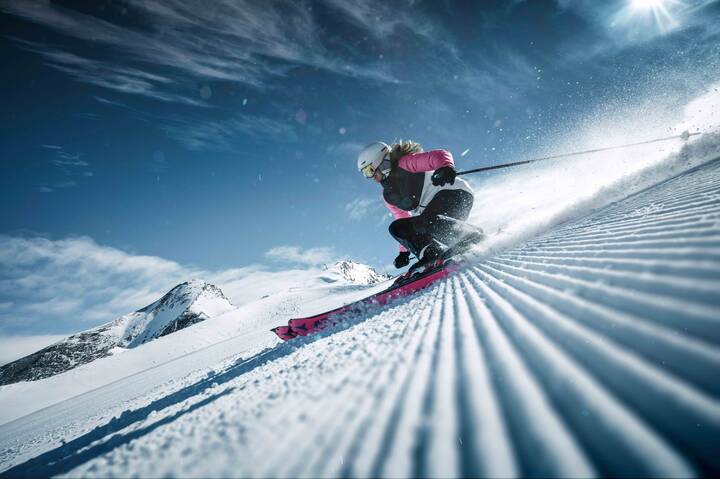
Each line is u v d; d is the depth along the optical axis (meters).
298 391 0.87
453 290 2.06
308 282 106.38
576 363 0.58
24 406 28.84
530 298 1.14
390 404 0.64
